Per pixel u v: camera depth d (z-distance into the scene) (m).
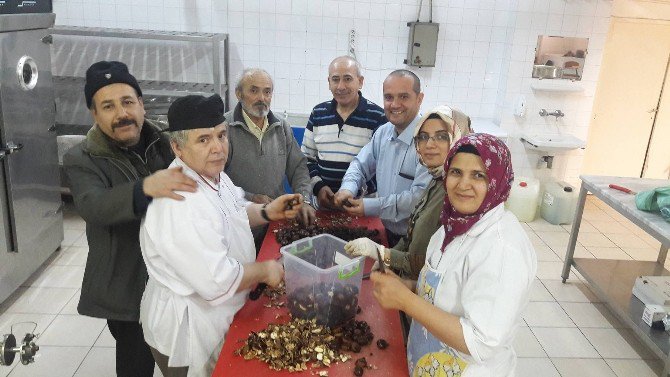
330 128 2.80
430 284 1.37
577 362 2.82
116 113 1.66
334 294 1.55
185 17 4.44
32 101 3.14
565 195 4.68
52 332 2.82
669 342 2.68
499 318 1.17
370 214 2.31
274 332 1.51
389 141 2.41
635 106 5.06
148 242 1.56
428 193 1.79
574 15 4.51
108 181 1.74
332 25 4.50
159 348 1.64
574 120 4.85
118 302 1.81
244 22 4.46
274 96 4.72
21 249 3.12
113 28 4.36
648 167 5.29
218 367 1.41
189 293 1.57
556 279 3.74
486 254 1.22
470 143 1.22
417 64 4.53
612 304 3.10
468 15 4.54
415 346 1.43
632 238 4.51
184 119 1.51
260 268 1.67
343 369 1.41
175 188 1.48
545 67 4.62
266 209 2.06
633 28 4.79
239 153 2.51
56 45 4.43
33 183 3.21
